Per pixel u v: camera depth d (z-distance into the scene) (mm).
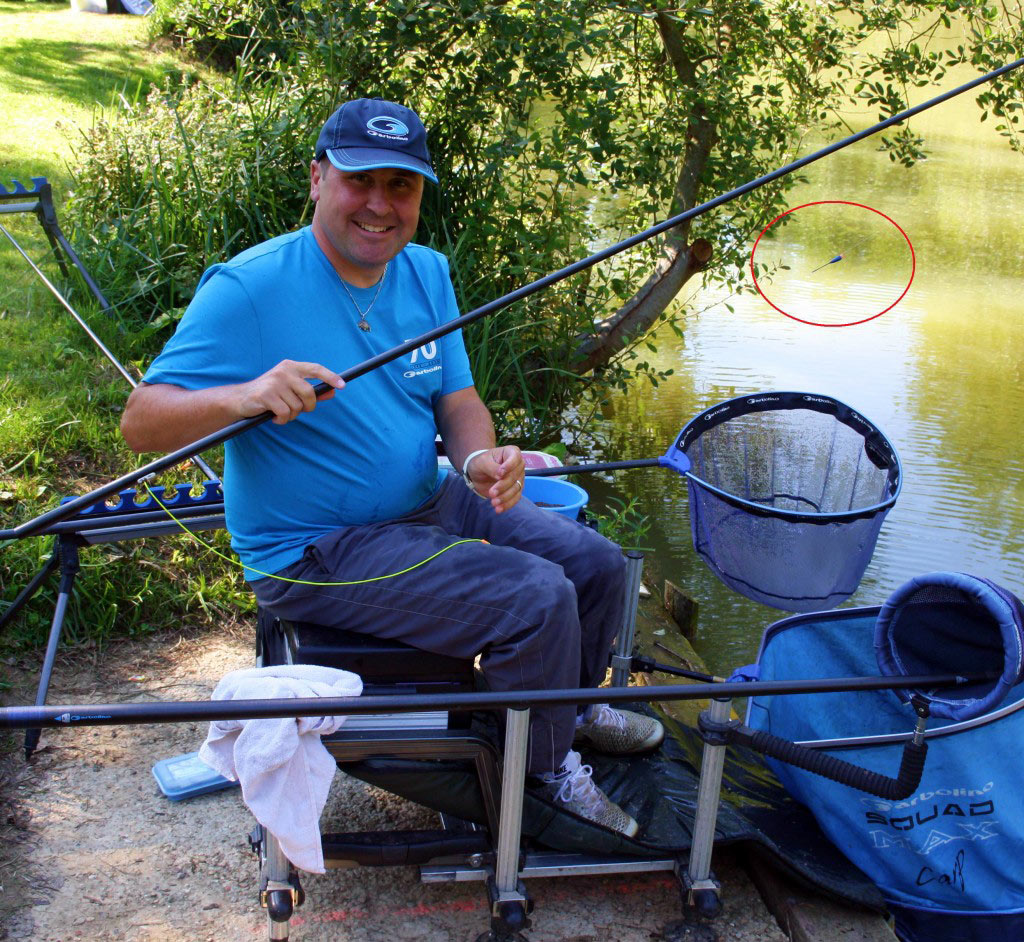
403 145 2400
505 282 6160
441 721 2418
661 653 4164
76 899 2516
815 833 2863
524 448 6016
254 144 5875
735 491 3395
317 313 2463
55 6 12688
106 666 3412
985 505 5730
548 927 2525
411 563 2379
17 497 3820
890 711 2803
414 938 2479
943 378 7230
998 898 2623
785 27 6504
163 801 2873
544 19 5664
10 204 5484
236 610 3764
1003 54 6242
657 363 7387
